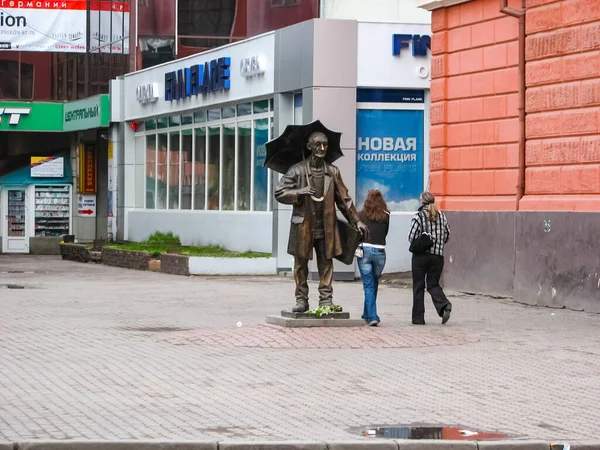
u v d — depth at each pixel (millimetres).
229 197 32719
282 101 29234
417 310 17781
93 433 9445
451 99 24000
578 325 17859
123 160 40469
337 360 13938
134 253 33969
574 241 20172
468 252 23391
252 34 42656
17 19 42844
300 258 17125
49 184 45094
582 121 20141
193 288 25391
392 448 9117
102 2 43750
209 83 32844
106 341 15594
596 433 9852
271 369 13188
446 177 24125
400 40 27734
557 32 20672
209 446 8969
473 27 23250
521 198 21766
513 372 13078
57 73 44125
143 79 38469
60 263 37812
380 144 28078
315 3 41469
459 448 9156
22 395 11266
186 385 12031
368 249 17391
